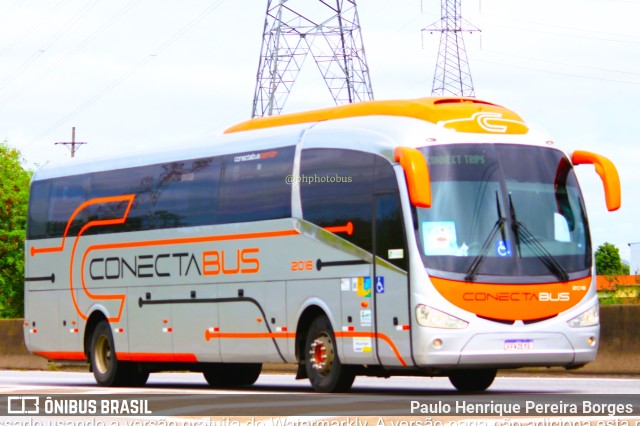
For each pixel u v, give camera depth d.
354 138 21.14
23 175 85.50
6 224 84.19
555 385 23.22
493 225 20.17
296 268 21.92
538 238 20.38
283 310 22.16
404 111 21.12
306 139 22.11
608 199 20.97
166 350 24.75
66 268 27.41
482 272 19.89
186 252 24.34
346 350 20.91
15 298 84.69
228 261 23.39
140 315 25.41
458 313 19.69
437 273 19.73
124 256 25.88
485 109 21.14
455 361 19.66
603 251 93.88
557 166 21.02
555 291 20.22
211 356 23.73
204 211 24.03
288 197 22.20
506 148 20.70
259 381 28.14
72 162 27.80
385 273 20.23
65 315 27.41
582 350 20.34
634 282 30.95
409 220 19.91
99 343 26.55
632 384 23.17
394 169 20.23
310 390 23.34
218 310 23.55
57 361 27.75
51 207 28.02
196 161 24.42
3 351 41.69
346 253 20.97
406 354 19.86
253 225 22.88
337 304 21.11
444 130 20.50
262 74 56.56
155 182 25.31
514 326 19.92
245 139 23.48
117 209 26.17
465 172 20.34
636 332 25.83
